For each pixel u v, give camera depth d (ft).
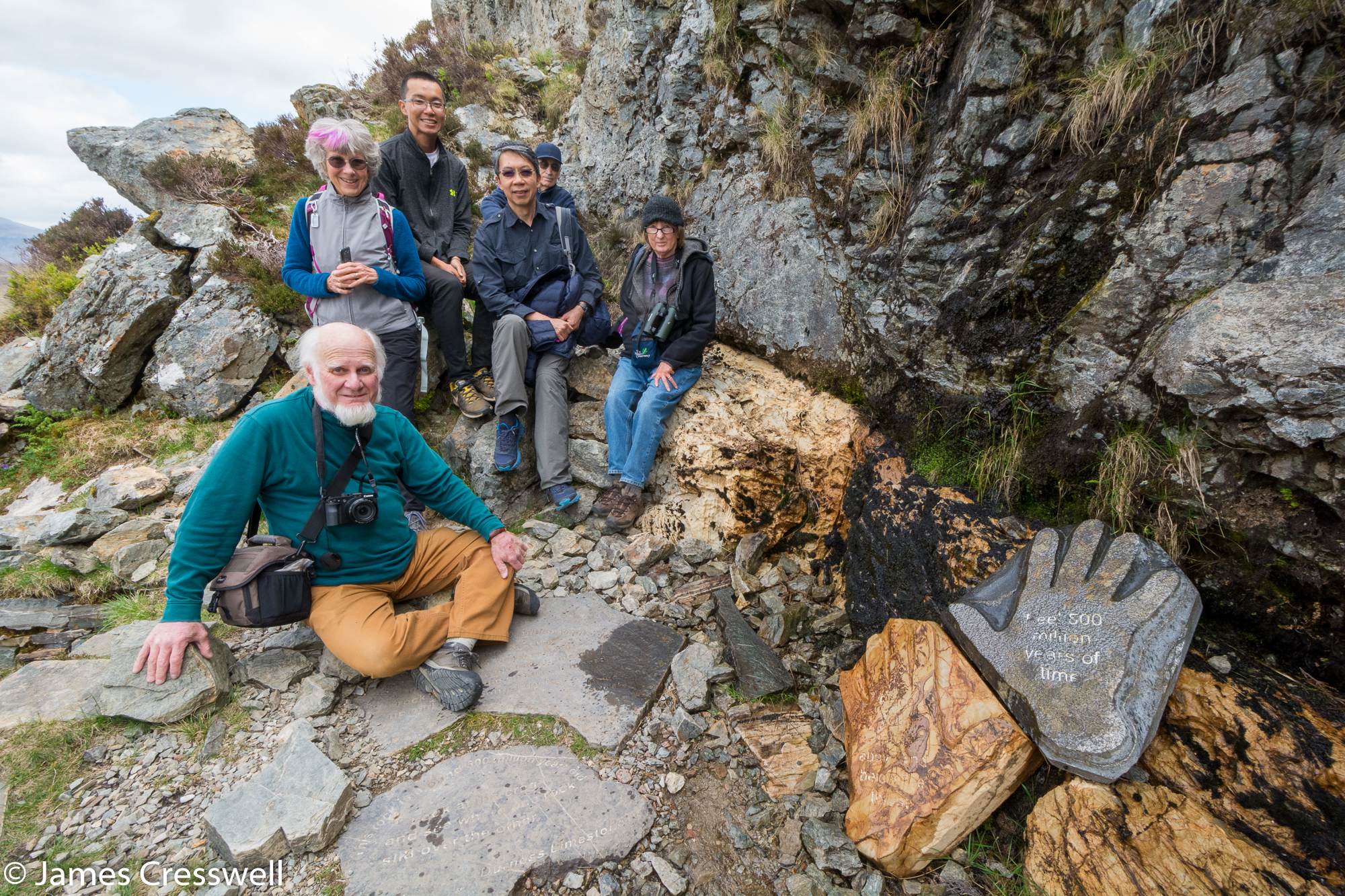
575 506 11.96
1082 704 6.11
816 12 11.16
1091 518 7.57
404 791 6.84
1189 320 6.63
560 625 9.45
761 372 12.55
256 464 7.28
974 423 9.07
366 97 25.20
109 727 7.45
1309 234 6.10
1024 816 6.42
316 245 10.35
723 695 8.44
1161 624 6.23
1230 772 5.65
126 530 11.00
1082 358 7.81
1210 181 6.84
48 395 14.25
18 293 18.61
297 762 6.73
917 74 10.17
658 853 6.52
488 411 12.32
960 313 9.01
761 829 6.88
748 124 12.94
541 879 6.14
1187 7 7.22
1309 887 4.90
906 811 6.33
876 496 9.70
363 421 7.57
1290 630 6.29
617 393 11.77
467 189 13.88
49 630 9.38
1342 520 5.92
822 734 7.98
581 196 19.38
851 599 9.74
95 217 22.44
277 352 14.78
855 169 11.00
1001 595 7.22
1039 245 8.13
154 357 14.46
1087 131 8.00
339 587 7.92
